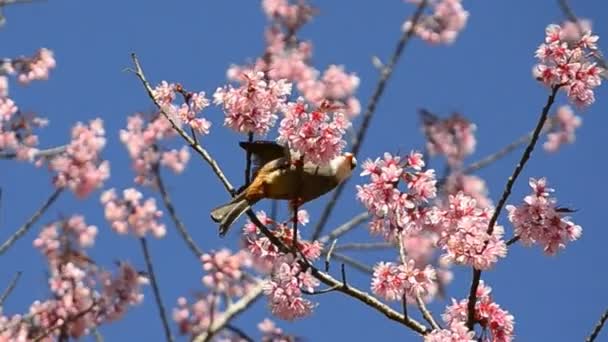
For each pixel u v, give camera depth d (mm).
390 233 11312
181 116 11742
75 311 17891
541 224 11352
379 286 11273
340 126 11008
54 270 18297
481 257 11008
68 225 19109
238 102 11398
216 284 19141
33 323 17688
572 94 11078
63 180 20000
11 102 19781
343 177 12031
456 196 11258
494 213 11055
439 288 17547
